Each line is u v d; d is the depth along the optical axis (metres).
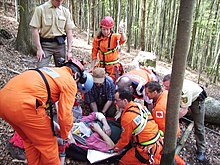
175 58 2.25
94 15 11.44
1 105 2.35
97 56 4.60
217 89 8.72
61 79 2.48
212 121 4.86
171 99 2.41
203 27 10.81
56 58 4.05
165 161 2.71
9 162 3.06
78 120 3.68
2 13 9.97
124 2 12.61
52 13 3.77
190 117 4.81
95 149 3.35
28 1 6.27
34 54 6.61
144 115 3.11
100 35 4.41
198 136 3.98
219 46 10.60
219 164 4.01
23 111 2.30
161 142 3.21
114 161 3.39
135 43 11.73
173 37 11.35
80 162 3.30
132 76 3.91
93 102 4.00
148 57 7.39
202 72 11.08
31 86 2.36
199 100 3.81
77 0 13.82
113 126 3.58
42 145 2.55
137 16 12.36
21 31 6.44
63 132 2.56
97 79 3.80
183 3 2.08
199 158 3.97
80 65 2.79
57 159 2.71
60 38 3.92
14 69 5.34
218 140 4.59
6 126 3.62
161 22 11.05
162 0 10.93
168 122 2.53
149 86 3.33
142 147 3.11
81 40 10.55
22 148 3.12
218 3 9.91
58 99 2.53
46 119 2.49
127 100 3.12
